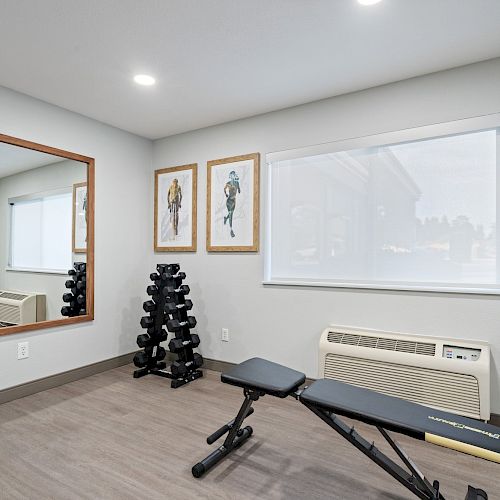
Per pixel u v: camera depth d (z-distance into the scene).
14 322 2.90
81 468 1.95
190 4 1.87
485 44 2.23
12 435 2.30
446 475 1.95
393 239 2.78
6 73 2.59
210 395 2.99
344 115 2.94
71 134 3.27
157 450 2.14
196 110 3.25
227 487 1.81
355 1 1.84
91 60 2.42
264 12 1.93
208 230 3.62
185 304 3.40
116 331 3.71
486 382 2.26
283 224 3.27
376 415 1.57
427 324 2.59
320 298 3.02
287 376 2.01
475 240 2.50
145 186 4.02
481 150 2.49
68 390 3.07
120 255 3.74
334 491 1.79
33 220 3.04
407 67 2.51
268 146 3.31
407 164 2.73
